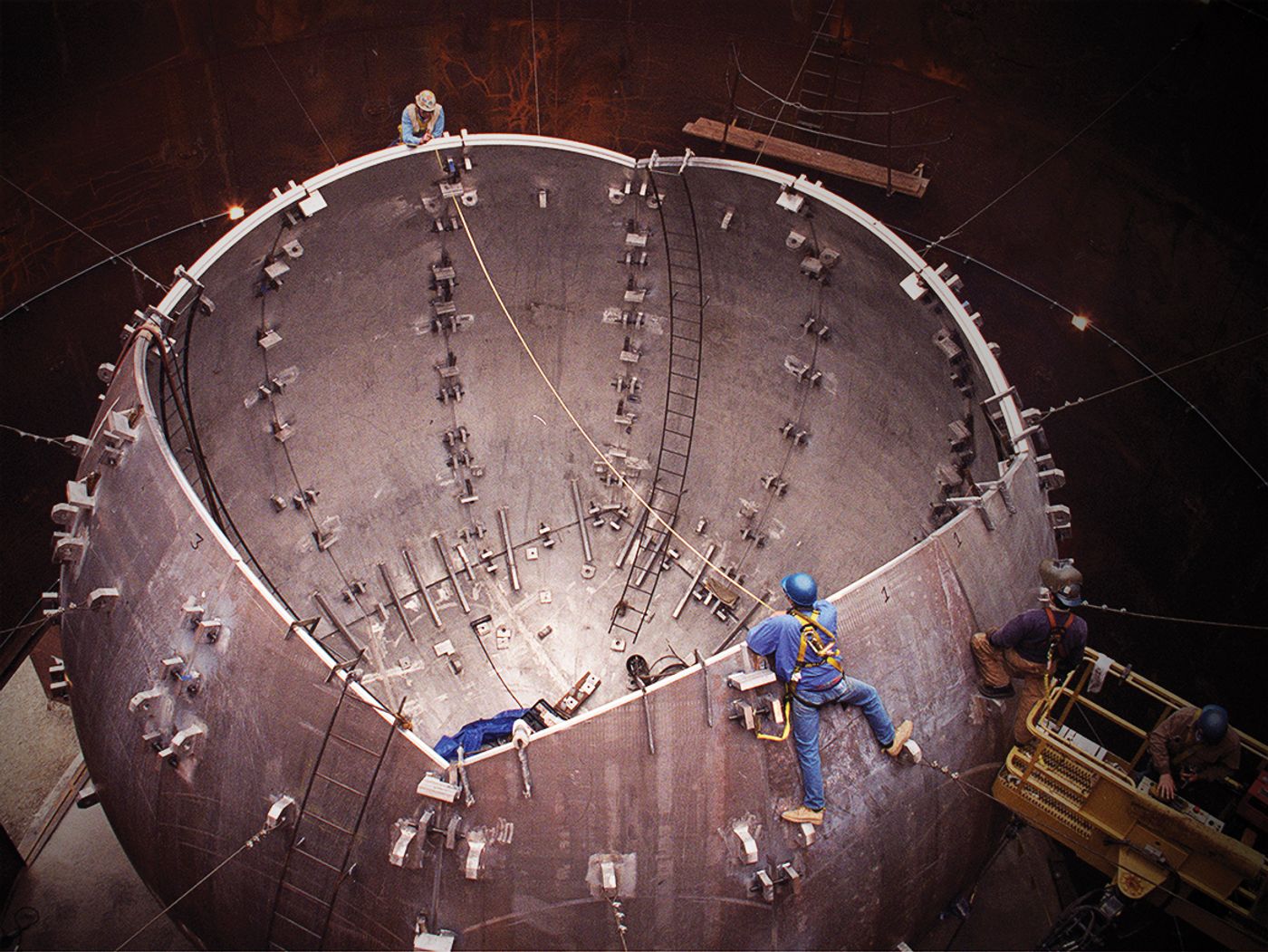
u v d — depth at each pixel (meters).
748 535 16.77
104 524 11.58
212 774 10.51
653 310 16.23
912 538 14.58
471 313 16.12
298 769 10.13
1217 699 15.76
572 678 17.05
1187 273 15.09
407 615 16.72
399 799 9.80
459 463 17.11
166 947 15.45
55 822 16.81
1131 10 14.09
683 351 16.44
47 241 15.94
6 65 14.43
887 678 10.30
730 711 9.80
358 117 17.78
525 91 18.16
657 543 17.42
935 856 10.98
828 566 15.84
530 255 15.79
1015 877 16.06
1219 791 13.44
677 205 14.87
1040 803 11.30
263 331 14.21
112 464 11.56
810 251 14.37
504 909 9.91
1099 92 15.00
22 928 15.54
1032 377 17.67
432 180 14.45
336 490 16.06
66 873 16.22
